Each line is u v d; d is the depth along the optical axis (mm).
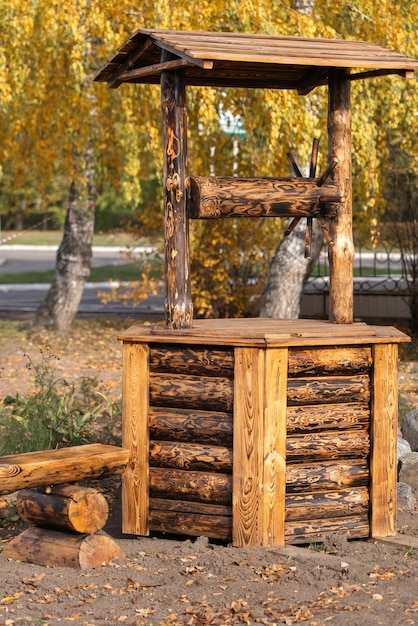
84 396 11055
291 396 6211
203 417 6293
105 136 16344
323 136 13438
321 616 5020
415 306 19781
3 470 5625
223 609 5180
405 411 10469
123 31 13117
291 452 6250
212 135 16062
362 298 21844
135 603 5309
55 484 5969
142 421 6426
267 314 15727
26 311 23141
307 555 6004
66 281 18844
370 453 6434
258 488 6141
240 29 13695
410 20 13445
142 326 6895
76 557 5887
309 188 6695
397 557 6086
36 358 15578
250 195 6516
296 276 15711
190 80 7555
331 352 6281
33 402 9117
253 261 18266
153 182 22969
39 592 5508
